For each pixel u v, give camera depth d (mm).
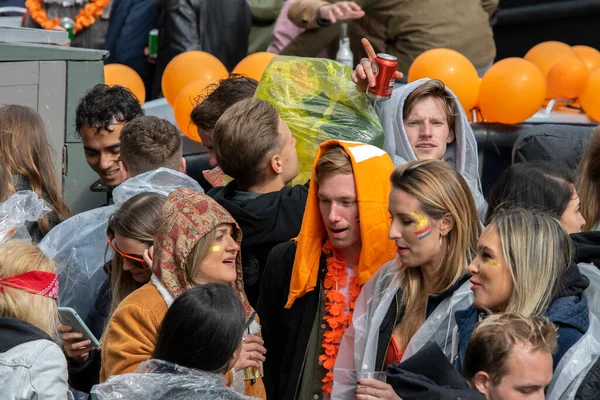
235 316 6867
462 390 7031
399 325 8734
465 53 17016
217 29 17844
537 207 8883
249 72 14305
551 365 7094
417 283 8719
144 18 18828
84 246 10250
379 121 11148
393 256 9078
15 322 7758
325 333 9094
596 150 9695
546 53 16719
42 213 10148
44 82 12781
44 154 11141
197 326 6746
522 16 21844
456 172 8602
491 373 7090
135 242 8828
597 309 8250
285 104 11148
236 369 8406
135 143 10695
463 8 17000
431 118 11477
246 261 10008
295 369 9141
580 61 15273
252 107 10102
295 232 9883
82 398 10195
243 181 10219
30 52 12656
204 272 8414
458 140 11805
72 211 13109
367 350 8664
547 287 7699
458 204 8461
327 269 9258
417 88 11516
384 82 10867
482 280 7883
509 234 7789
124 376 6820
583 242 8828
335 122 11023
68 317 8898
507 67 14367
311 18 16656
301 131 11016
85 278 10148
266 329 9578
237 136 9953
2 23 19062
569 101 16391
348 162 8984
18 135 10953
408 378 7246
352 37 17438
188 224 8359
